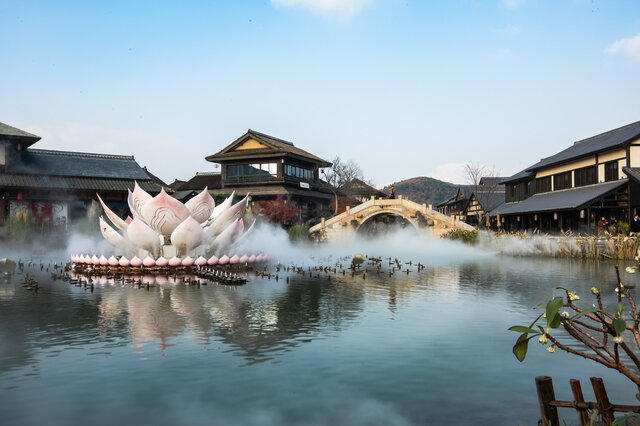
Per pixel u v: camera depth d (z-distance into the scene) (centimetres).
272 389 759
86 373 829
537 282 2034
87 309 1376
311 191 6369
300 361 896
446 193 16262
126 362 887
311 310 1373
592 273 2383
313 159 6341
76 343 1012
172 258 2312
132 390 755
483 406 699
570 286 1895
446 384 784
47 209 4506
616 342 416
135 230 2319
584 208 3681
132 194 2745
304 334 1094
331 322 1216
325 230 5116
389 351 961
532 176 5388
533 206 4525
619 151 3797
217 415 668
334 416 662
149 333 1095
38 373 829
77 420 653
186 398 724
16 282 1983
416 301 1539
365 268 2712
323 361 896
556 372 845
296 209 5512
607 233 3362
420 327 1166
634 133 3722
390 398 726
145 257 2542
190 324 1186
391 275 2312
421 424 634
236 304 1466
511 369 858
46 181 4475
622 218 3762
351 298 1587
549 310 392
